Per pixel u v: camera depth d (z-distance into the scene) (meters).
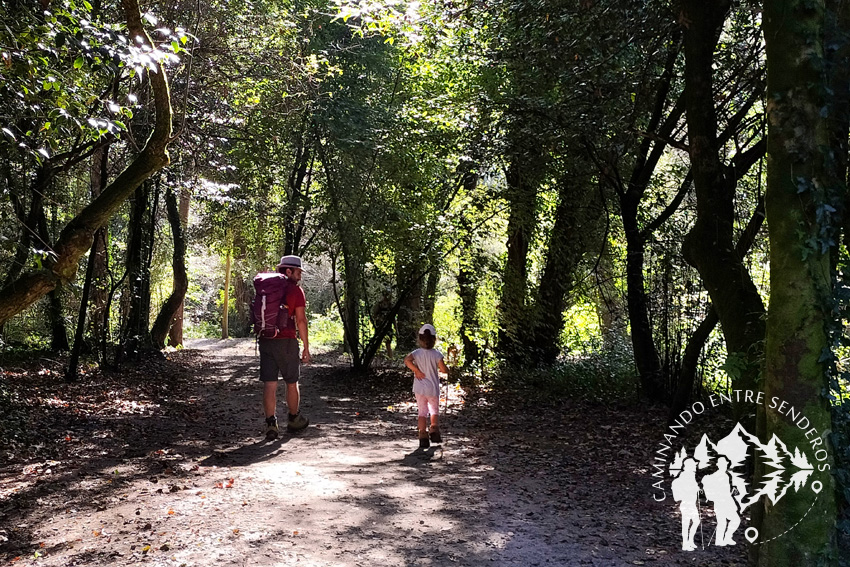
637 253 11.79
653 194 13.02
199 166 13.13
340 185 16.48
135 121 11.64
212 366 19.62
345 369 17.31
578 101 10.88
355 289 16.98
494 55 12.19
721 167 7.21
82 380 13.73
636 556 4.82
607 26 9.60
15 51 5.38
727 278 6.86
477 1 11.02
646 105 10.75
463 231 14.86
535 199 14.57
